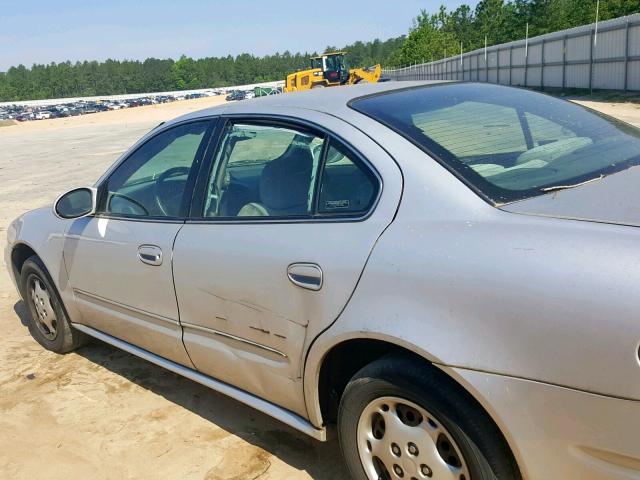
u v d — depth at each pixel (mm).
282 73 182500
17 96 168625
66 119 60281
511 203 2221
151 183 3441
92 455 3266
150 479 3031
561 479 1951
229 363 2980
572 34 32938
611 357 1779
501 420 1992
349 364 2646
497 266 2012
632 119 18375
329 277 2410
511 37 62875
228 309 2863
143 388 3945
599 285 1823
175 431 3414
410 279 2182
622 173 2441
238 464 3076
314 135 2732
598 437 1841
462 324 2049
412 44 85375
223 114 3221
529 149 2635
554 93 33000
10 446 3406
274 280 2623
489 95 3178
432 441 2215
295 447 3182
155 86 178250
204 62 183250
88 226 3742
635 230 1908
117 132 32812
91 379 4117
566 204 2154
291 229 2643
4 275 6676
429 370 2174
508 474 2090
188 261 3016
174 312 3193
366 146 2537
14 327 5156
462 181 2303
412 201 2328
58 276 4078
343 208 2525
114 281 3551
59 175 15469
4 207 11078
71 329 4348
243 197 2945
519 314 1937
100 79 177500
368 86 3215
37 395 3955
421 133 2555
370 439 2436
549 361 1884
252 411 3562
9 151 26203
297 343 2586
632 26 27484
